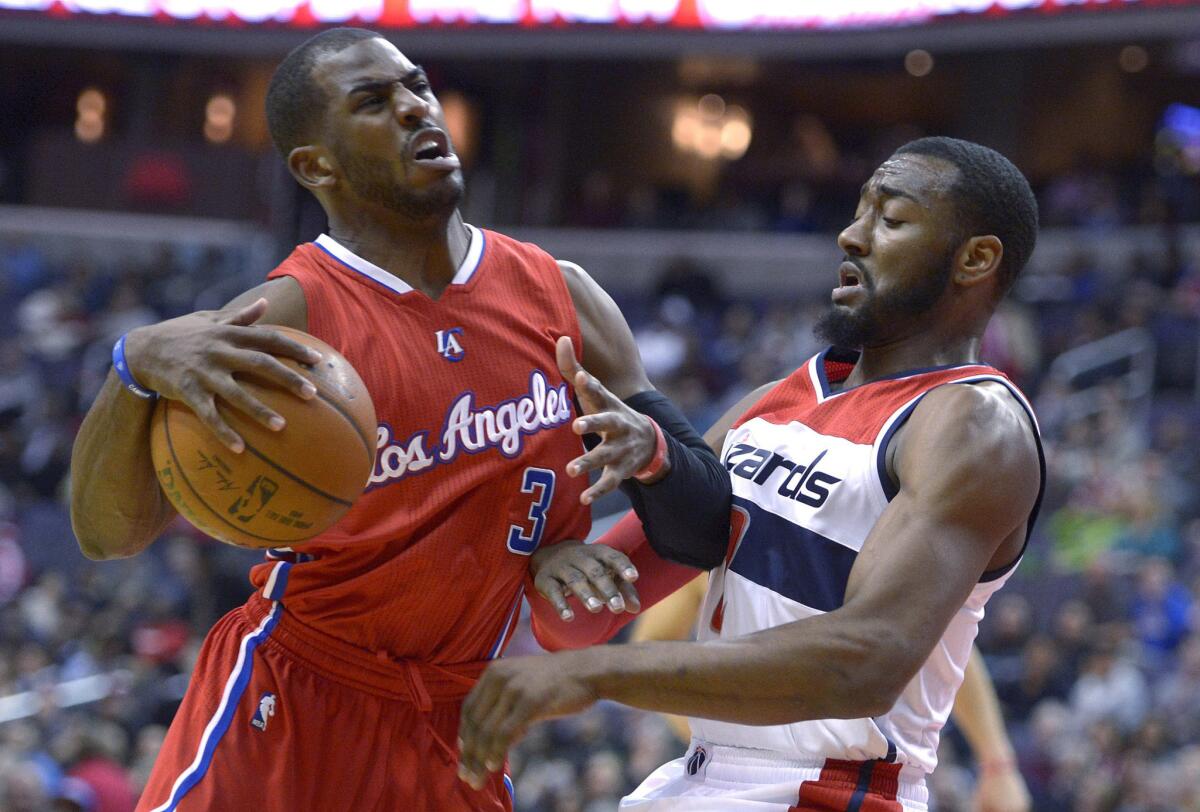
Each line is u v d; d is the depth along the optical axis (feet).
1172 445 38.47
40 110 73.67
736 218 61.87
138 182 63.10
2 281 56.59
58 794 23.25
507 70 67.46
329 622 9.00
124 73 73.51
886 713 7.79
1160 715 26.02
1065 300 47.26
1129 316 43.11
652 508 8.80
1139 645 28.63
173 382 7.73
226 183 63.10
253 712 8.93
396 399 8.78
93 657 31.73
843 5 54.08
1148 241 52.06
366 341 8.79
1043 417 39.04
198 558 35.06
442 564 8.91
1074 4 49.80
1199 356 41.16
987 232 8.80
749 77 71.97
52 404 45.91
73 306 53.21
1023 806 14.28
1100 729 25.04
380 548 8.85
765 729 8.77
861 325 8.92
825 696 7.24
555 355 9.23
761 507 8.96
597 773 24.73
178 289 55.62
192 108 69.87
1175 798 23.12
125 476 8.36
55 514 40.06
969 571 7.68
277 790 8.74
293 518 7.93
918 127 73.20
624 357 9.75
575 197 70.54
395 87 8.83
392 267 9.02
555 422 9.27
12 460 43.47
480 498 9.02
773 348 46.70
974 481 7.84
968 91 65.92
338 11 56.49
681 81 71.56
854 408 8.94
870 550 7.77
